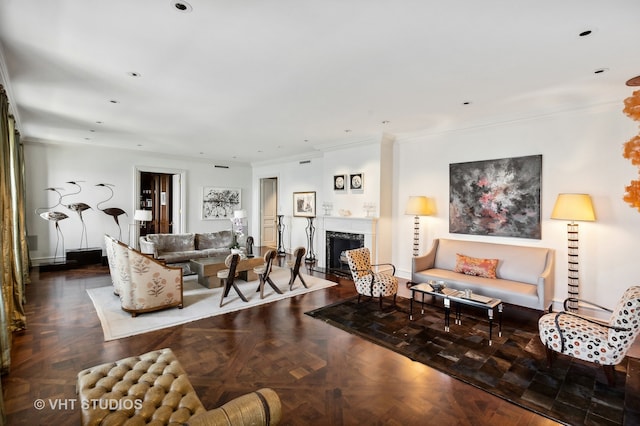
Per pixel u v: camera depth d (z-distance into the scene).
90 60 2.81
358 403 2.23
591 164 3.82
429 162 5.45
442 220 5.27
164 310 4.04
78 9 2.04
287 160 8.68
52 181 6.67
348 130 5.44
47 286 5.07
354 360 2.84
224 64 2.88
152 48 2.59
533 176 4.27
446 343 3.19
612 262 3.70
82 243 7.05
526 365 2.77
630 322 2.36
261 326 3.59
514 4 1.97
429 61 2.80
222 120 4.84
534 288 3.83
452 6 2.00
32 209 6.45
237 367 2.70
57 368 2.64
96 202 7.21
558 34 2.34
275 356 2.90
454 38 2.40
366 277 4.32
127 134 5.88
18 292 3.40
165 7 2.02
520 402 2.26
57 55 2.71
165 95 3.72
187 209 8.75
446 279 4.29
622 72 3.00
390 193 5.98
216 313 3.97
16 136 4.64
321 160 7.77
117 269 3.90
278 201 9.05
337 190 6.54
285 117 4.64
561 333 2.64
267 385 2.44
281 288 5.14
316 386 2.44
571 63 2.83
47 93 3.66
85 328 3.45
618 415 2.12
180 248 6.63
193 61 2.82
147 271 3.83
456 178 5.07
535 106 4.07
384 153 5.84
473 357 2.91
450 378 2.56
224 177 9.47
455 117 4.59
